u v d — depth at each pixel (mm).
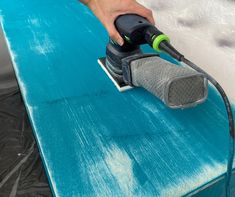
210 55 738
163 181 453
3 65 1486
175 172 464
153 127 549
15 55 789
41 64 748
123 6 570
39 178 1067
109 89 652
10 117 1326
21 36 872
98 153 507
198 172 461
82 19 940
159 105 598
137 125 557
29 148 1180
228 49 740
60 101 629
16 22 948
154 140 522
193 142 513
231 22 815
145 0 979
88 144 525
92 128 558
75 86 669
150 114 579
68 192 449
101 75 694
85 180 464
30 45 827
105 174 471
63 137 543
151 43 520
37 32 887
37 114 600
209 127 539
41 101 633
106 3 572
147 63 547
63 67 731
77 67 728
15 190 1038
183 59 487
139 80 555
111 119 575
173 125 550
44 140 539
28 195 1023
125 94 633
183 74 468
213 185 456
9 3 1067
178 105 486
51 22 936
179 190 440
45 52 793
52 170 483
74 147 521
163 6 947
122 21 554
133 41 550
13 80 1494
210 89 611
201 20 853
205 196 461
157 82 491
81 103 620
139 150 506
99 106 609
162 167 474
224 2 874
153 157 492
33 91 664
